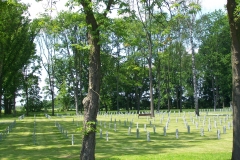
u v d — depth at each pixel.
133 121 41.53
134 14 13.88
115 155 17.64
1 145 22.80
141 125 35.72
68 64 72.50
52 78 72.31
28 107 74.25
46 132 31.09
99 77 13.41
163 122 38.78
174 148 19.72
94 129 12.93
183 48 66.75
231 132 27.23
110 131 30.25
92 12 12.80
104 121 42.25
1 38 31.42
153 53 57.88
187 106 88.75
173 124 35.72
